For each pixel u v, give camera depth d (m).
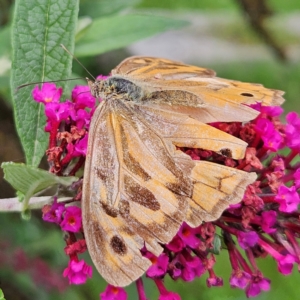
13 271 0.35
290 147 0.29
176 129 0.28
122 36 0.33
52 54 0.30
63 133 0.28
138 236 0.27
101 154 0.28
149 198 0.27
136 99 0.28
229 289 0.38
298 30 0.59
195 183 0.27
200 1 0.63
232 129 0.29
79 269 0.28
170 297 0.29
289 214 0.29
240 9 0.43
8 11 0.36
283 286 0.39
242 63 0.57
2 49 0.33
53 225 0.35
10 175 0.28
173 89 0.29
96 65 0.40
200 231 0.28
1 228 0.35
